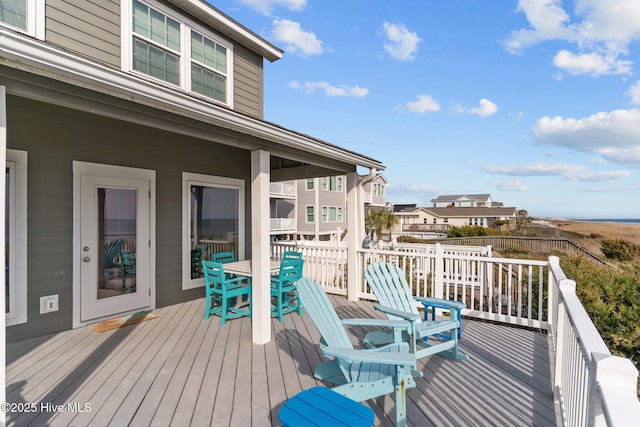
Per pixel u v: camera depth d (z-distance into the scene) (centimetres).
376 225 2250
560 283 258
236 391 274
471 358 346
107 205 464
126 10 510
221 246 628
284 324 450
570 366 204
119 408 249
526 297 559
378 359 214
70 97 238
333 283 649
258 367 318
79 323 430
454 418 241
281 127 390
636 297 417
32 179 394
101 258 455
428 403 261
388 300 368
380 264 404
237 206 660
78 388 278
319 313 291
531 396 272
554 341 347
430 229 3384
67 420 234
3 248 192
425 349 314
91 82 232
